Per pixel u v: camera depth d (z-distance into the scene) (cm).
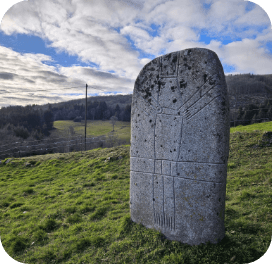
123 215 452
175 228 329
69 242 372
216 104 289
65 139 3375
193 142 310
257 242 297
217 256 279
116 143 3497
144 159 368
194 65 306
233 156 797
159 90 346
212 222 297
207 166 298
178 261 282
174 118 329
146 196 366
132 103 386
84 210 510
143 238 343
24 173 1065
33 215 524
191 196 312
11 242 387
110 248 334
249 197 441
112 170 868
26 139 3095
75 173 920
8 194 727
